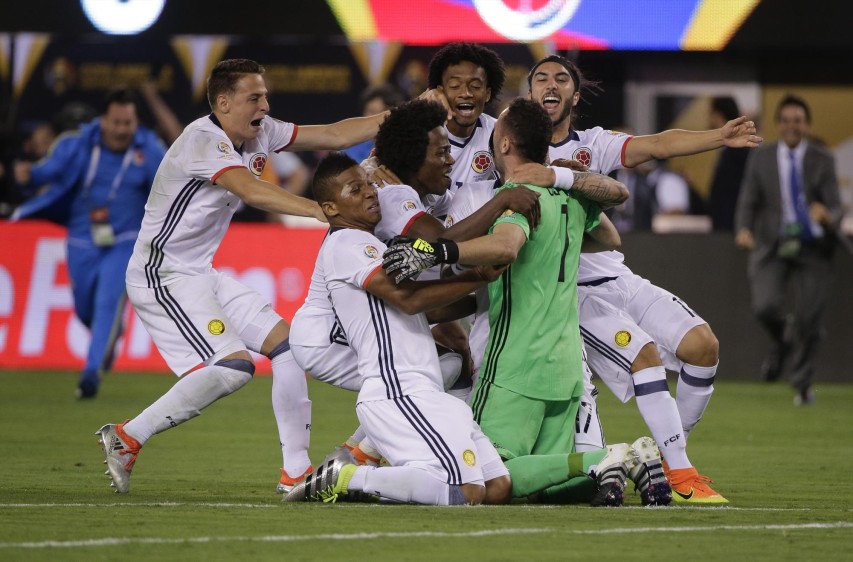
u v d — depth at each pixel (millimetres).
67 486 22953
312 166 52688
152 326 22953
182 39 54812
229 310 23312
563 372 20906
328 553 15672
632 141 23594
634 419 39469
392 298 20047
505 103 50312
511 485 20203
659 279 52531
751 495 23016
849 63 57656
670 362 23359
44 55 54969
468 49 23438
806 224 45812
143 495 21672
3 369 52156
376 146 21484
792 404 44656
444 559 15391
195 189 22703
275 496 21828
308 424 22969
